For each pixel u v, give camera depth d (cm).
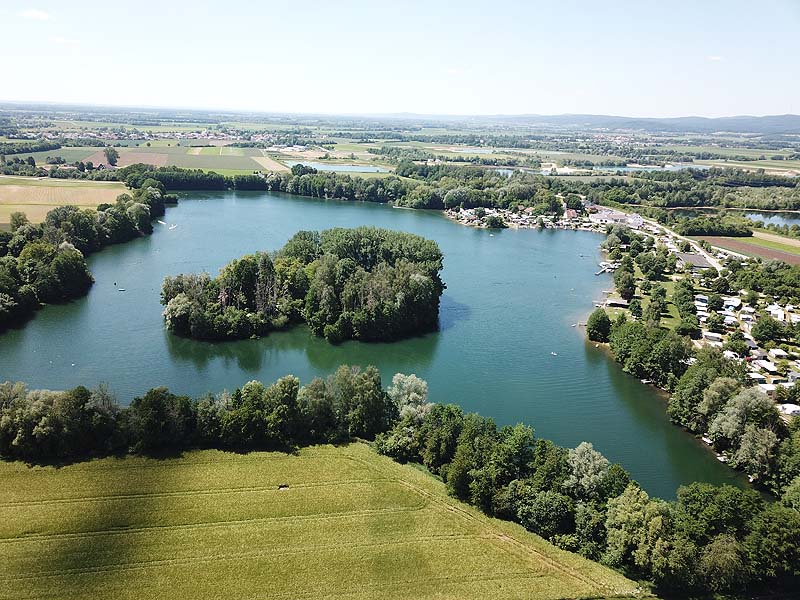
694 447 12100
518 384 14700
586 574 7806
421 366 15562
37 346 15362
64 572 7331
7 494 8700
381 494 9294
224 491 9106
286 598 7175
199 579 7369
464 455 9425
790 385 14412
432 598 7281
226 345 16275
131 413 10056
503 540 8406
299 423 10788
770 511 7894
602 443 12094
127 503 8675
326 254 18900
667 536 7694
